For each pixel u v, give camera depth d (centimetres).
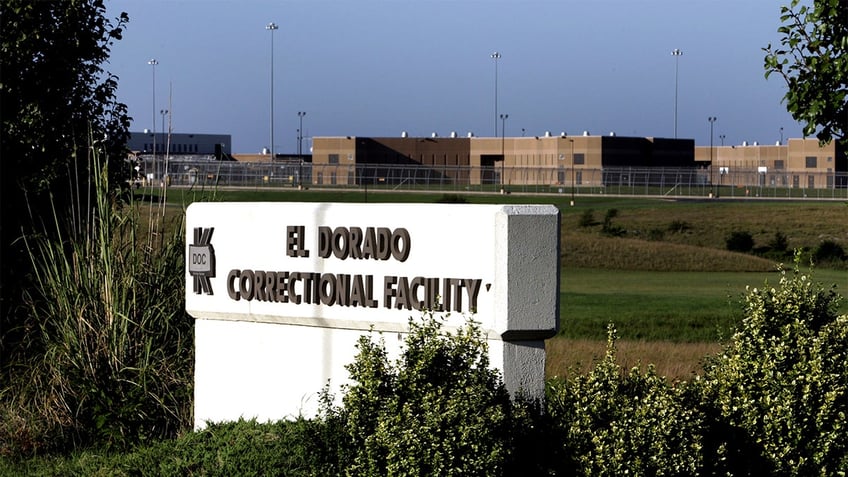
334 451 1340
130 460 1596
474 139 19750
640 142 19162
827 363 1435
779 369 1423
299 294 1692
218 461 1498
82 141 2266
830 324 1485
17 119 2217
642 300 6075
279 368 1727
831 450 1402
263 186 13438
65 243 2111
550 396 1505
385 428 1238
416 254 1566
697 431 1296
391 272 1592
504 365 1480
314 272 1675
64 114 2273
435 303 1501
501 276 1471
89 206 2047
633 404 1301
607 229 11588
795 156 19900
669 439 1265
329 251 1659
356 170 17038
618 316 4778
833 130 1516
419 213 1562
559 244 1487
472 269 1510
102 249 1914
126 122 2378
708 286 7450
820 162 19575
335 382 1669
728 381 1431
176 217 2062
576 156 18862
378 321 1603
